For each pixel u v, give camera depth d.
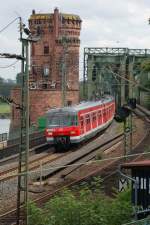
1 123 176.38
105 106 81.06
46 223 22.88
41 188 38.19
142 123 86.56
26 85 28.09
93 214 22.88
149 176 24.44
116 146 61.31
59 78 116.06
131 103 41.16
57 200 23.39
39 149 62.19
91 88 99.25
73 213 22.88
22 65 27.86
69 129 61.34
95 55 94.81
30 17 121.06
